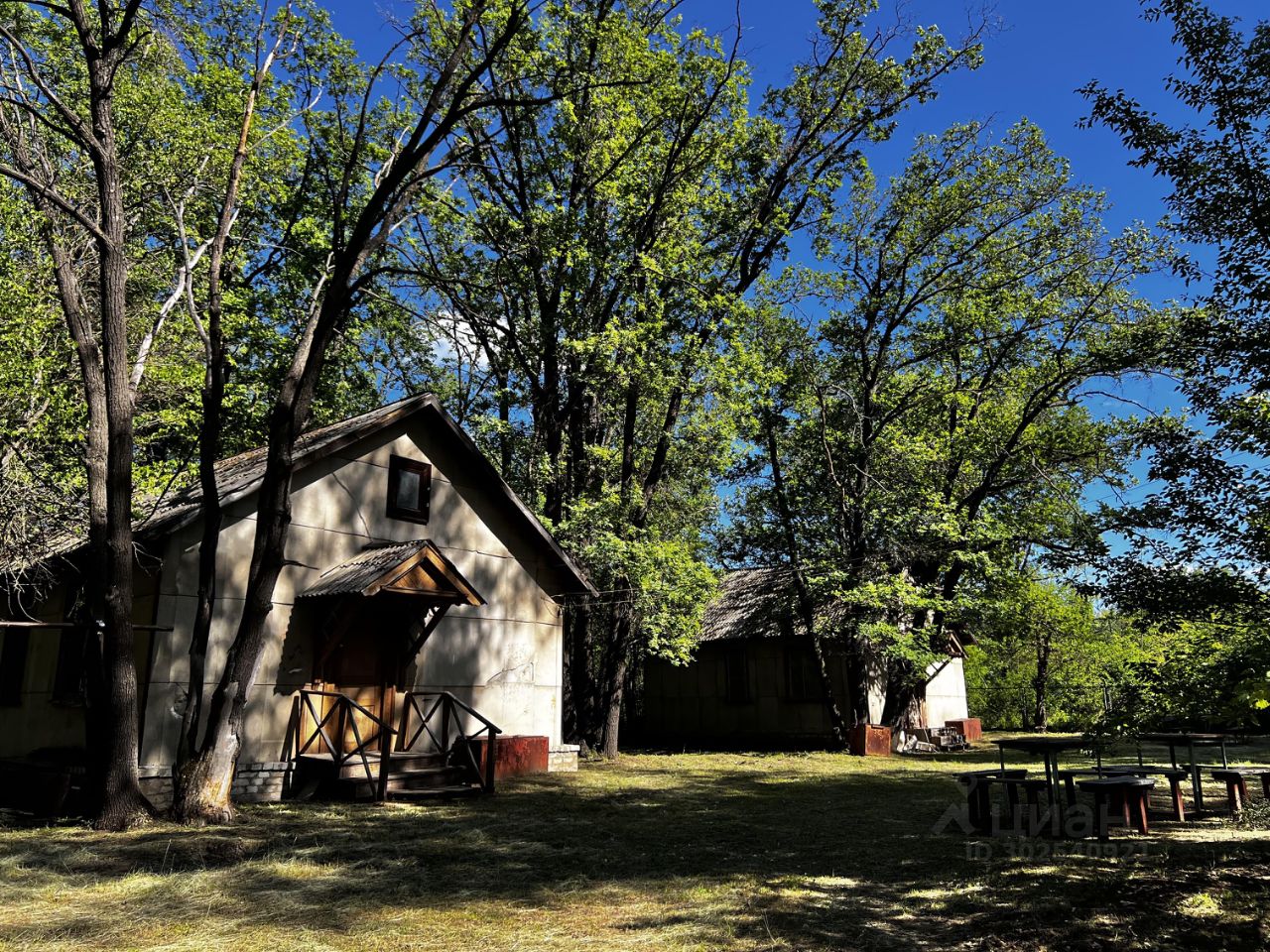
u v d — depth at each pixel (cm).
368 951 489
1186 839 787
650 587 1625
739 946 498
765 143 1873
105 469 932
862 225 2128
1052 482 1956
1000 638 2559
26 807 983
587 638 1917
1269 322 595
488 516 1466
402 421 1359
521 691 1469
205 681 1058
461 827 906
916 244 2109
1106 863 689
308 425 1856
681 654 1759
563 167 1756
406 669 1291
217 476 1322
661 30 1766
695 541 2592
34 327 1199
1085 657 2752
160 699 1025
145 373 1394
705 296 1797
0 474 1162
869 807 1072
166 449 1745
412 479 1359
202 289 1526
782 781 1387
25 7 1288
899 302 2145
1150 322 1692
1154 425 672
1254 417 611
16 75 1005
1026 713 3112
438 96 973
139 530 1045
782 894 616
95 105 926
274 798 1086
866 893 617
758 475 2270
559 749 1516
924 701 2497
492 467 1448
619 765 1688
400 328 1828
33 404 1209
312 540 1205
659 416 2142
